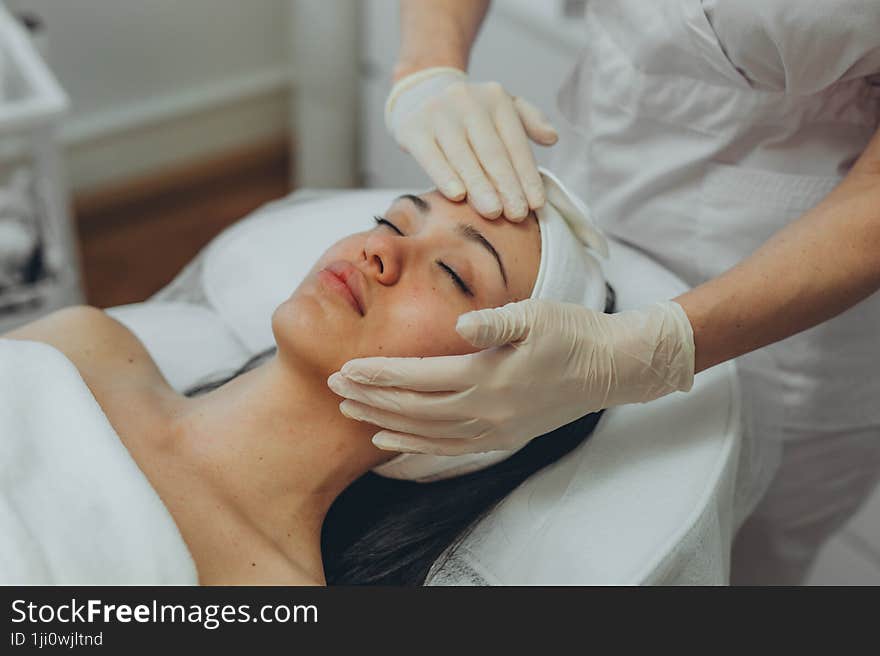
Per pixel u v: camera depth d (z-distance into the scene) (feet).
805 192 3.54
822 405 3.94
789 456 4.14
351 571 3.28
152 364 3.67
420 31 3.97
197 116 7.73
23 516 2.64
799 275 2.95
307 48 6.74
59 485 2.79
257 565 2.99
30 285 5.45
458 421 3.01
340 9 6.48
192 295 4.41
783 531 4.52
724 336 3.00
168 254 7.36
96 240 7.39
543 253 3.28
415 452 3.08
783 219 3.60
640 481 3.18
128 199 7.71
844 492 4.32
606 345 2.95
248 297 4.07
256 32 7.64
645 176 3.75
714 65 3.37
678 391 3.14
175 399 3.48
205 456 3.21
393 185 7.23
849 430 4.04
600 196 3.99
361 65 6.89
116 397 3.36
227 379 3.77
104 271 7.16
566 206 3.43
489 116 3.54
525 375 2.90
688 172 3.67
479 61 6.03
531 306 2.90
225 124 7.95
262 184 8.13
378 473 3.47
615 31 3.67
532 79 5.71
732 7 3.17
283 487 3.21
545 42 5.48
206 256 4.38
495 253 3.21
